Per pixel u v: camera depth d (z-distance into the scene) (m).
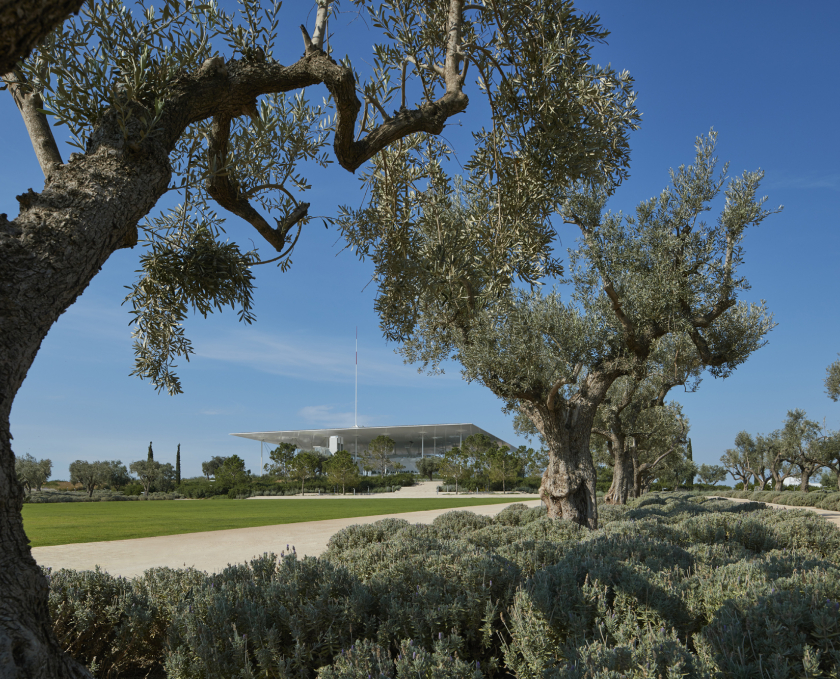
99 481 63.00
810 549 7.90
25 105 3.09
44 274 2.42
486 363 10.95
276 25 3.87
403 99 4.46
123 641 4.20
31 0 1.55
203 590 4.30
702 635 3.30
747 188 11.94
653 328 12.09
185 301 4.61
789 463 40.62
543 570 4.34
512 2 4.53
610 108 5.17
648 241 12.38
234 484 61.31
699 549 5.81
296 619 3.66
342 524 18.00
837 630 2.98
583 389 12.37
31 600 2.36
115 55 3.05
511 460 57.31
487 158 5.00
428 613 3.79
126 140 2.78
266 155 4.80
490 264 4.64
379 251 6.17
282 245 4.31
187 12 3.42
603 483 51.19
